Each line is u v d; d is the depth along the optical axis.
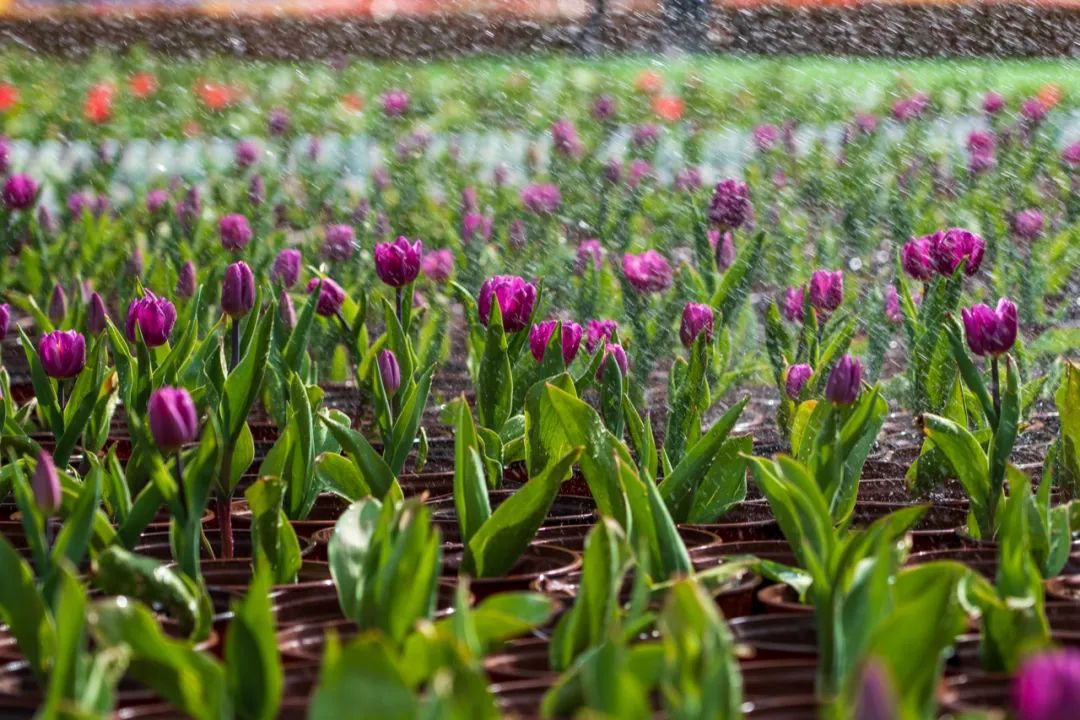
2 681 1.87
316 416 3.33
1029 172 8.05
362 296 3.91
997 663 1.90
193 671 1.55
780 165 8.79
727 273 4.43
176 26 22.59
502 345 3.46
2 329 3.32
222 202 7.68
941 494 3.44
